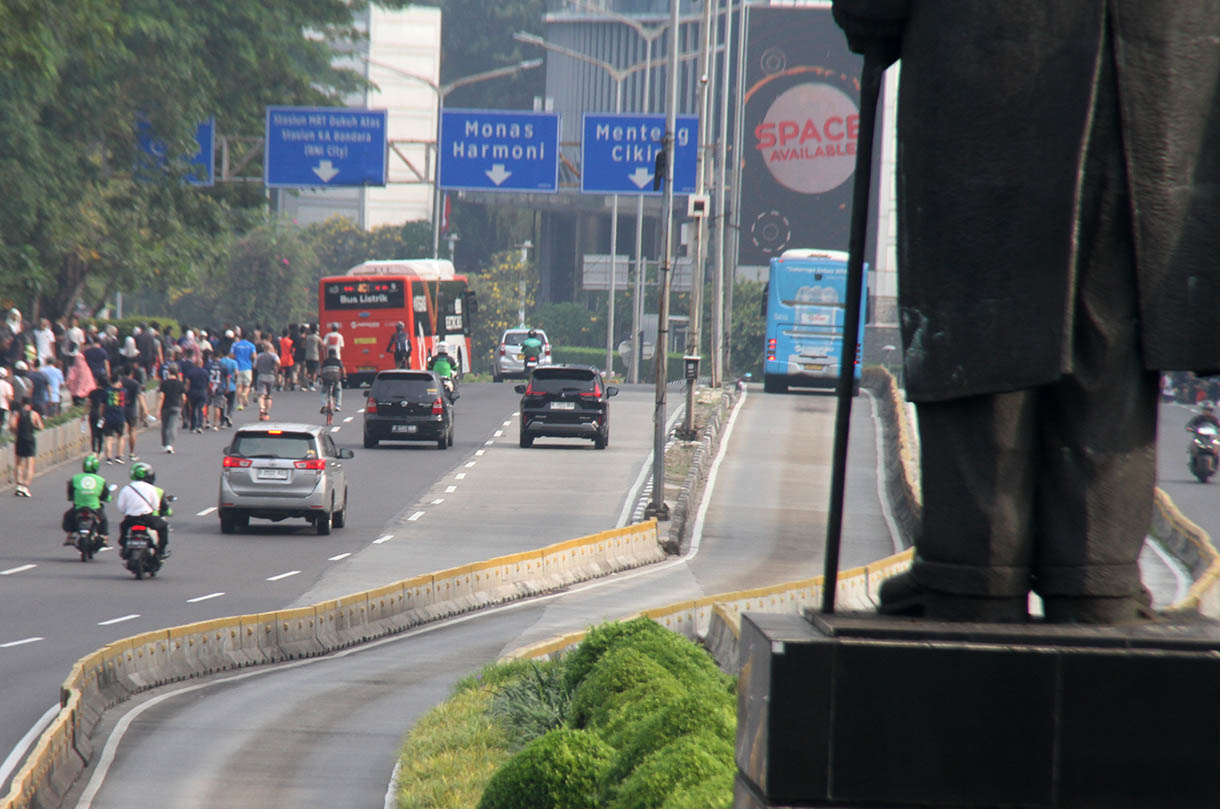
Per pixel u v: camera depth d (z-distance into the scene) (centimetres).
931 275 1566
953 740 1460
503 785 3212
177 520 12244
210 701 6600
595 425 17438
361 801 4819
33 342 16888
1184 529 11769
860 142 1611
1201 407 15412
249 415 19438
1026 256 1520
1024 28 1512
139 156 19562
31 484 13550
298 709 6450
